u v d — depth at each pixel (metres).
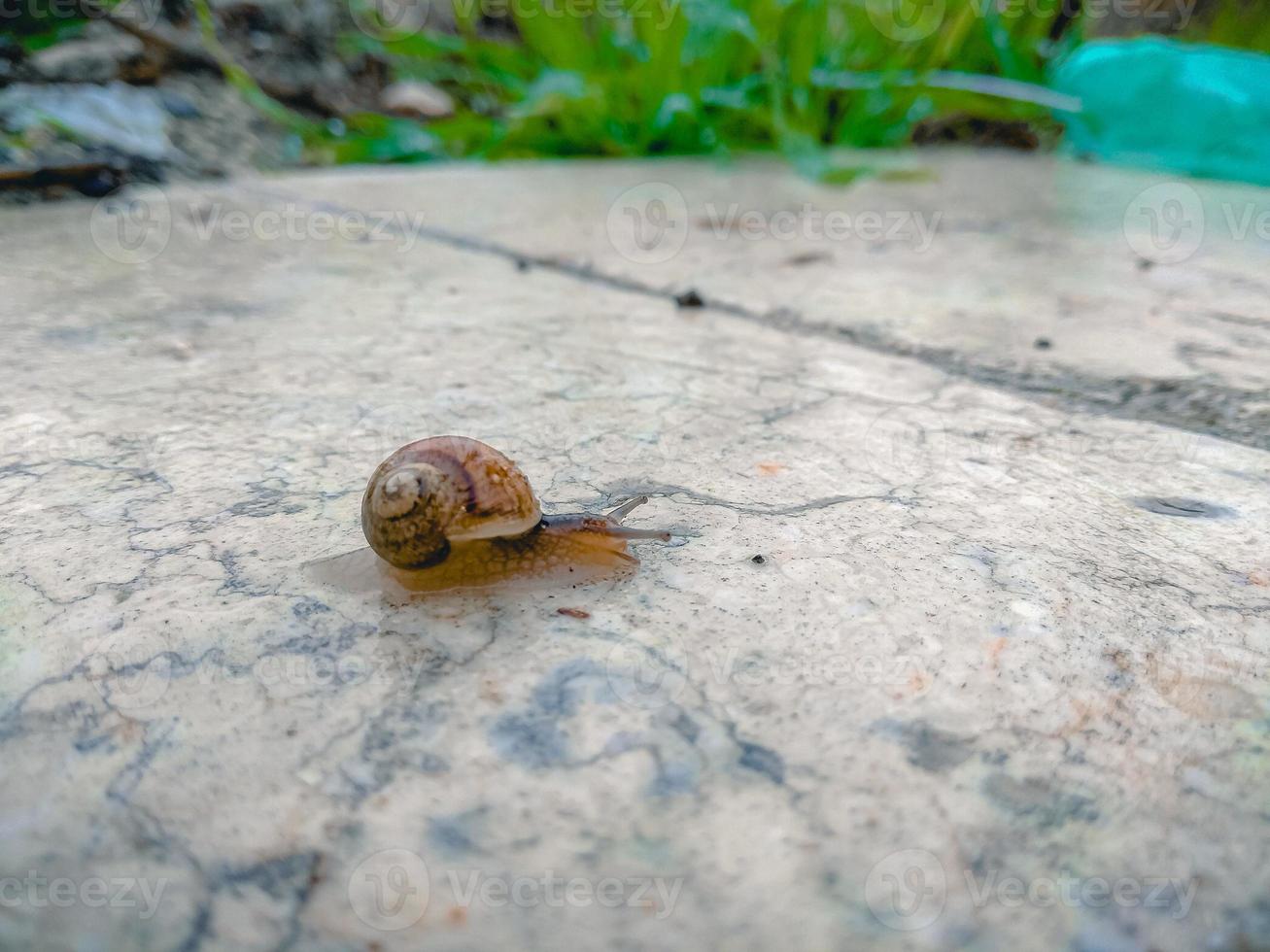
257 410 0.10
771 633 0.06
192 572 0.07
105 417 0.10
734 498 0.08
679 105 0.27
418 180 0.24
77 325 0.13
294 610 0.07
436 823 0.05
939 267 0.16
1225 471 0.09
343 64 0.27
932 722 0.05
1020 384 0.11
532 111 0.27
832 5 0.27
